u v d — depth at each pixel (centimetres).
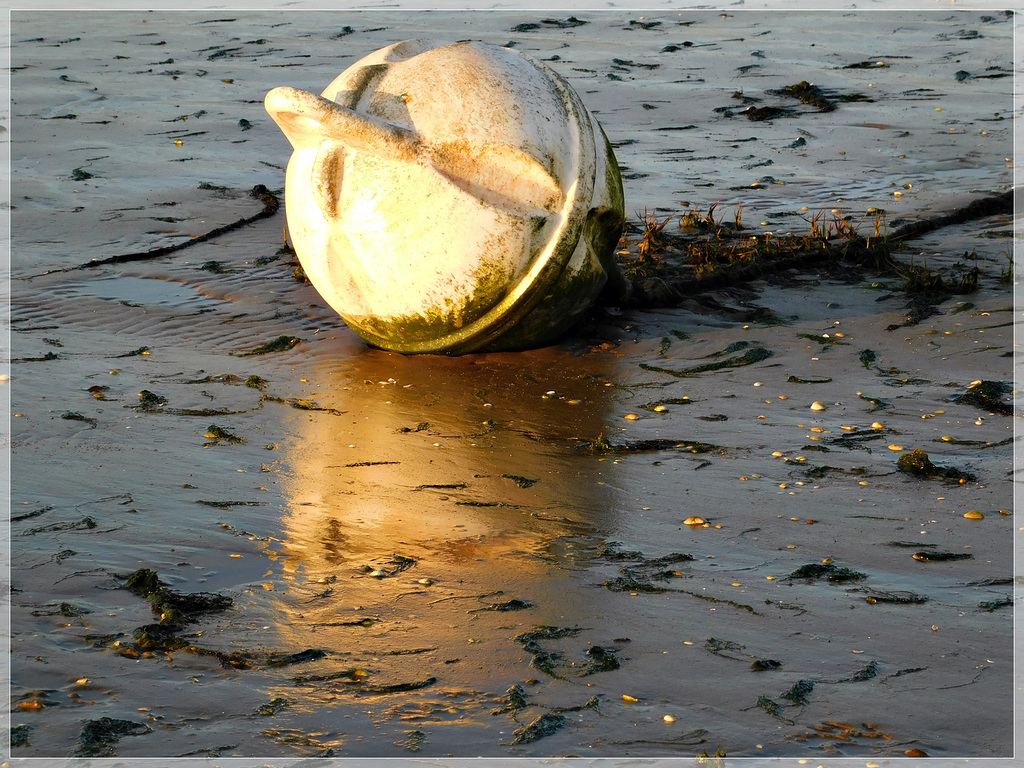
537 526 903
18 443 1068
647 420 1106
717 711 667
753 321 1370
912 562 831
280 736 650
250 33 3494
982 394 1120
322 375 1243
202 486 979
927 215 1766
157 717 668
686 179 2047
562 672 707
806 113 2475
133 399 1182
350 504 946
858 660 713
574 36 3269
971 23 3238
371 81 1186
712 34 3241
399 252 1166
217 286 1555
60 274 1612
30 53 3269
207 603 789
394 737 648
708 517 912
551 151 1172
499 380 1215
